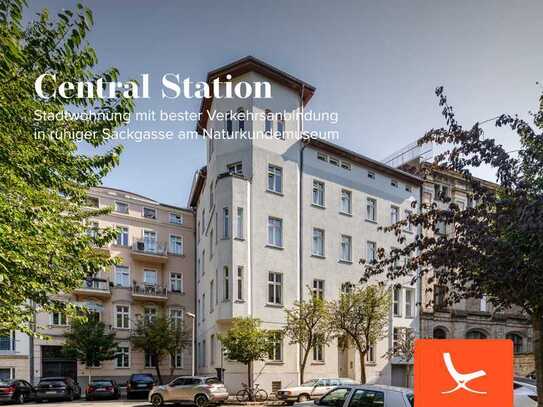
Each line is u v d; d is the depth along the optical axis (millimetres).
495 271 5242
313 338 25312
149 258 38594
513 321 38156
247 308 25969
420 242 6297
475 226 5633
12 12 6102
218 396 21531
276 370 26375
